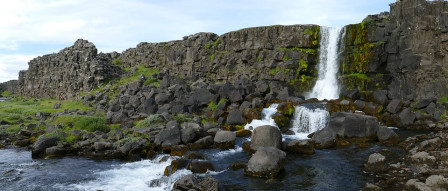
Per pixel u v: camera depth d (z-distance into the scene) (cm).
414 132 2916
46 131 3014
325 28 4431
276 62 4606
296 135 2988
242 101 3916
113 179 1889
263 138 2342
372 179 1722
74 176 1958
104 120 3391
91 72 5131
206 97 4075
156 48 6056
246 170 1870
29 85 7256
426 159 1842
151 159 2352
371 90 3853
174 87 4322
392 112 3325
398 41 3753
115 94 4531
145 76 5138
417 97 3516
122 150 2417
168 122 2955
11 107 4575
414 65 3575
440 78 3438
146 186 1762
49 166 2186
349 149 2378
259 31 4806
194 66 5328
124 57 6712
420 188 1429
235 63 4978
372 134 2625
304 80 4366
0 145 2761
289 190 1616
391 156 2116
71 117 3262
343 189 1608
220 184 1719
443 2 3488
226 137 2600
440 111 3275
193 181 1599
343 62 4231
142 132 2853
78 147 2594
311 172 1881
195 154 2231
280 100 3778
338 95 4119
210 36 5334
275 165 1822
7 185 1811
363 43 4025
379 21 4038
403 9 3731
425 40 3541
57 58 6128
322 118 3109
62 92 5678
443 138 2394
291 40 4544
